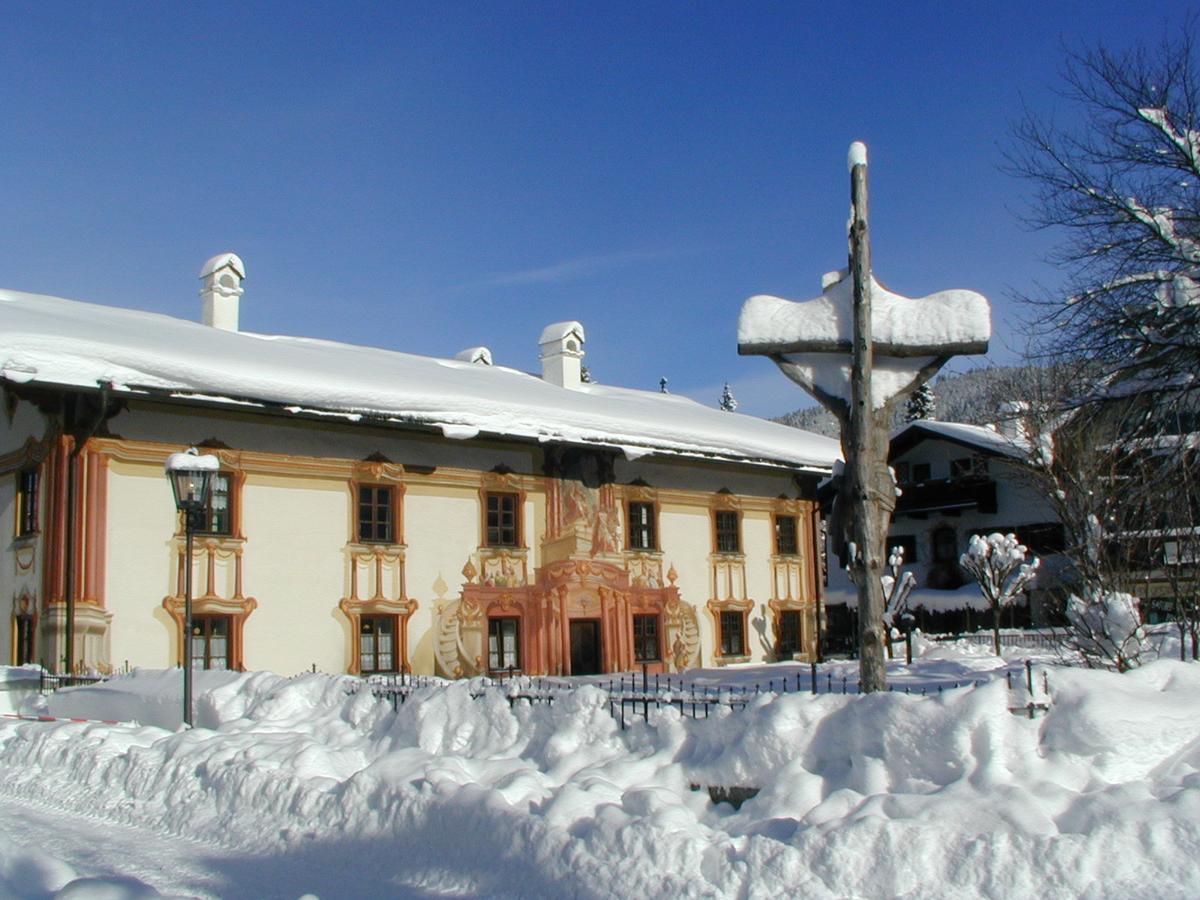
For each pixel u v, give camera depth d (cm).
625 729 1077
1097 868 677
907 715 871
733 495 3288
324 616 2447
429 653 2600
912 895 699
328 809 1002
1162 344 1559
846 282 1068
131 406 2236
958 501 4534
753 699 985
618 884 763
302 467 2453
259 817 1045
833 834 730
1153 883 665
